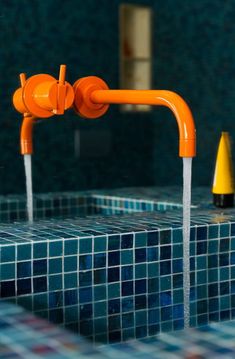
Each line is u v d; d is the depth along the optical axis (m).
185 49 2.95
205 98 2.85
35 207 2.52
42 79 1.58
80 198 2.64
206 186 2.85
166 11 3.04
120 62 3.02
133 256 1.48
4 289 1.33
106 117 2.98
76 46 2.89
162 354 0.75
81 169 2.92
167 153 3.03
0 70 2.71
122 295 1.47
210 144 2.83
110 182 3.01
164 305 1.53
